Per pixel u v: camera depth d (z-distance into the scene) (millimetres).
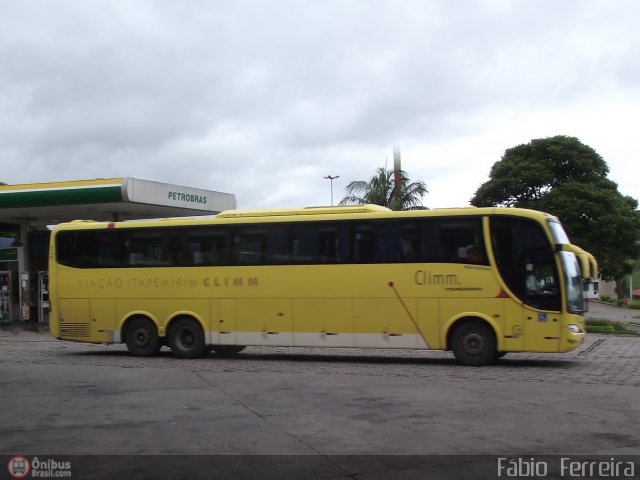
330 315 15352
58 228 17547
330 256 15469
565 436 7723
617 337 22719
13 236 36625
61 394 10875
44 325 28047
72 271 17312
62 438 7781
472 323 14492
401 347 14875
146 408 9594
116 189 23141
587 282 15086
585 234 38500
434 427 8203
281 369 14328
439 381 12180
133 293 16844
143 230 16938
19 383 12164
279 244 15859
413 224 14992
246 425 8398
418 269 14836
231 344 16031
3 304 29047
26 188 24500
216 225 16391
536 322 14078
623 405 9633
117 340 16953
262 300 15844
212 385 11812
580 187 39125
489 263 14414
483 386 11516
